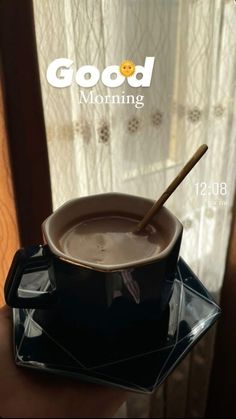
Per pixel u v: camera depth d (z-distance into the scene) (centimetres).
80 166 32
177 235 21
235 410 47
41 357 21
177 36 31
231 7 31
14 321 23
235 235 38
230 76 33
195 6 30
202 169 36
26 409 19
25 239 30
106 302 20
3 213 29
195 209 38
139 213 25
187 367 48
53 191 31
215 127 35
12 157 27
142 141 33
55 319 23
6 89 25
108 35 29
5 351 22
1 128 27
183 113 34
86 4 27
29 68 25
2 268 31
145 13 29
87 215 25
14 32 24
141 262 19
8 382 20
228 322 42
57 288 21
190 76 32
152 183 35
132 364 20
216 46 32
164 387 50
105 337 21
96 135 31
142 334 22
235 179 37
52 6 27
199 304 24
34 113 26
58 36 27
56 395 19
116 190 34
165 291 22
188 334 22
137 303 20
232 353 44
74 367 20
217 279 43
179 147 35
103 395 20
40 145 27
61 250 22
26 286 23
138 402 49
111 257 22
